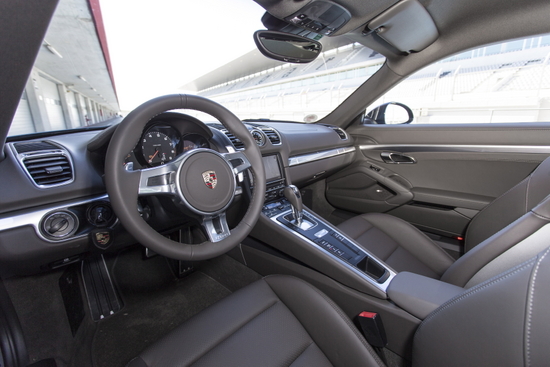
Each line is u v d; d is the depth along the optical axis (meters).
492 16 1.45
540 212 0.76
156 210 1.03
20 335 1.06
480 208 1.66
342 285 1.12
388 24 1.44
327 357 0.82
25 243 0.84
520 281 0.47
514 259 0.77
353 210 2.20
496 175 1.60
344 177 2.20
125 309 1.41
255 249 1.43
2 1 0.37
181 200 0.77
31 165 0.88
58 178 0.90
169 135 1.03
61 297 1.22
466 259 0.93
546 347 0.41
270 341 0.82
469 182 1.69
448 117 1.90
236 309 0.90
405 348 0.96
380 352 0.93
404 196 1.91
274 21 1.39
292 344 0.83
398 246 1.44
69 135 1.12
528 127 1.51
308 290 0.92
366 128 2.05
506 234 0.83
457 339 0.57
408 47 1.67
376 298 1.03
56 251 0.90
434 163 1.77
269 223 1.31
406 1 1.31
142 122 0.75
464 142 1.67
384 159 1.97
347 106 2.10
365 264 1.14
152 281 1.57
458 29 1.56
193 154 0.80
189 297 1.51
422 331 0.68
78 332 1.24
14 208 0.81
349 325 0.82
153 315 1.40
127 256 1.56
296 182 1.75
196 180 0.79
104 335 1.29
